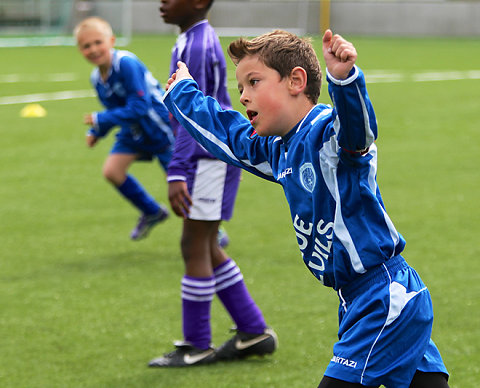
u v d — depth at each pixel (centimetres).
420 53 5362
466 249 1293
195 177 875
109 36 1319
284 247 1330
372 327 562
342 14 7369
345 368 563
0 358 909
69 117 2745
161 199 1677
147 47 5762
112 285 1163
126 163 1348
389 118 2670
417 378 594
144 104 1305
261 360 903
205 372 872
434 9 7181
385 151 2112
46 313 1050
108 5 7550
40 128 2525
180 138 870
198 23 898
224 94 907
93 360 905
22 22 7338
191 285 884
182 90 649
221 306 1088
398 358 566
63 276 1203
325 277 587
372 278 568
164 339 966
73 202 1650
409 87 3538
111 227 1476
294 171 571
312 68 568
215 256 902
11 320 1025
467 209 1540
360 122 507
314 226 571
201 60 877
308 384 836
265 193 1703
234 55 575
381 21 7294
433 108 2891
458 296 1084
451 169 1895
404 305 564
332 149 542
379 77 3969
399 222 1454
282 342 946
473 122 2573
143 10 7650
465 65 4534
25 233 1431
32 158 2075
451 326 985
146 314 1048
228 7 7488
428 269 1195
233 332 938
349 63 490
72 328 999
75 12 7488
